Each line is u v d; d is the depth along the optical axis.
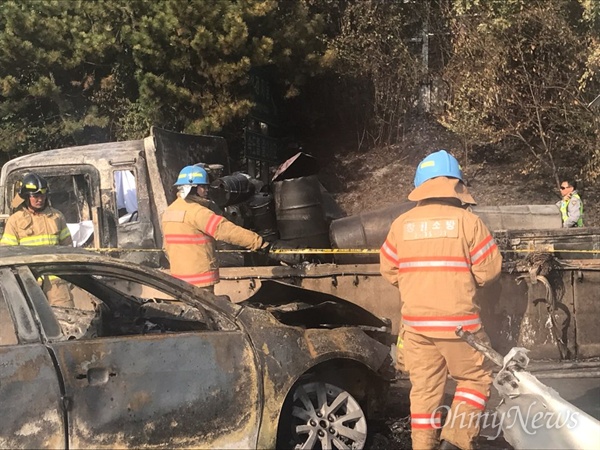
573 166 12.60
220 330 3.72
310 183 7.34
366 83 14.66
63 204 7.16
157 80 11.47
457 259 3.70
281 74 13.24
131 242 6.70
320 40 13.14
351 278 6.23
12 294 3.32
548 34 11.27
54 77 12.55
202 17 11.41
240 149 13.05
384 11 14.09
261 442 3.59
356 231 6.71
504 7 11.45
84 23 11.89
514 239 6.32
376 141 14.74
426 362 3.78
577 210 9.01
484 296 5.93
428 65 14.26
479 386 3.75
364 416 4.15
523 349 3.61
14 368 3.13
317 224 7.30
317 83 14.79
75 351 3.28
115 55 12.27
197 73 11.93
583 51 11.15
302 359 3.83
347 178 13.82
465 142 12.91
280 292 4.80
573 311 6.00
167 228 5.26
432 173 3.87
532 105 11.80
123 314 4.60
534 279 5.85
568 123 11.66
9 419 3.07
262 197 7.39
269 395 3.66
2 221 6.76
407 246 3.81
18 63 11.90
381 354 4.27
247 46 11.83
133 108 12.48
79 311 4.73
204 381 3.52
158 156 6.75
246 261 6.78
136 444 3.30
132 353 3.39
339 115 15.01
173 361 3.47
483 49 11.85
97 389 3.27
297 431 3.93
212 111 11.94
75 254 3.56
